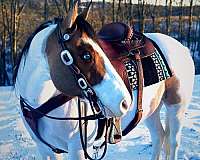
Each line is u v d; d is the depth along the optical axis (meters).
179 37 31.28
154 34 3.80
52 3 24.28
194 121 6.68
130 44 3.15
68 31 2.22
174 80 3.61
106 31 3.19
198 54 29.56
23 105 2.75
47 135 2.76
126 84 2.97
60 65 2.31
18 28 22.34
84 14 2.25
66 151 2.94
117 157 4.76
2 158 4.91
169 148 3.85
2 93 10.62
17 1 22.28
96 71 2.22
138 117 3.18
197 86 11.51
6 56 24.30
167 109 3.77
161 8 31.23
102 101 2.23
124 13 25.88
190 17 28.28
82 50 2.21
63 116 2.64
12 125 6.70
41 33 2.45
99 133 2.94
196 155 4.89
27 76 2.59
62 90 2.39
